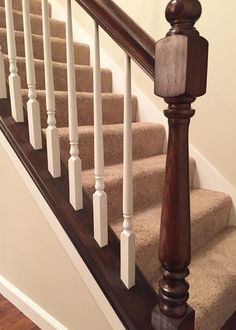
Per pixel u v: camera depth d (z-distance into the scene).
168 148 0.79
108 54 2.33
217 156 1.84
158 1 1.97
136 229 1.26
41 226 1.24
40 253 1.29
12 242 1.46
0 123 1.28
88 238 1.08
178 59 0.70
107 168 1.54
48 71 1.10
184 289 0.86
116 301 0.97
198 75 0.72
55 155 1.17
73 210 1.13
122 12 0.83
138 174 1.47
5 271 1.58
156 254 1.22
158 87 0.75
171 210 0.81
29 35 1.15
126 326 0.94
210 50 1.77
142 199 1.52
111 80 2.33
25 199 1.29
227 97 1.75
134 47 0.80
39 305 1.39
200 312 1.04
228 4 1.67
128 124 0.90
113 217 1.35
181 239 0.82
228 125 1.77
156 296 1.00
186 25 0.69
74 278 1.14
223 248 1.50
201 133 1.89
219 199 1.70
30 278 1.41
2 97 1.34
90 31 2.41
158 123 2.08
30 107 1.20
